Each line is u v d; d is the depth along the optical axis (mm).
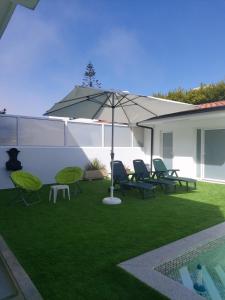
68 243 3930
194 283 3031
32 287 2734
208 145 10094
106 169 11438
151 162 12094
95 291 2643
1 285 2869
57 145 10117
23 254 3551
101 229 4562
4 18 3711
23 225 4824
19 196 7285
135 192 7945
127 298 2510
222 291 2920
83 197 7305
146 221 5004
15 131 9070
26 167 9289
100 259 3363
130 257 3412
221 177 9711
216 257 3744
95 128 11188
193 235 4043
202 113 9148
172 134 11469
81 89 5617
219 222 4906
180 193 7793
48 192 8086
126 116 7598
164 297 2479
